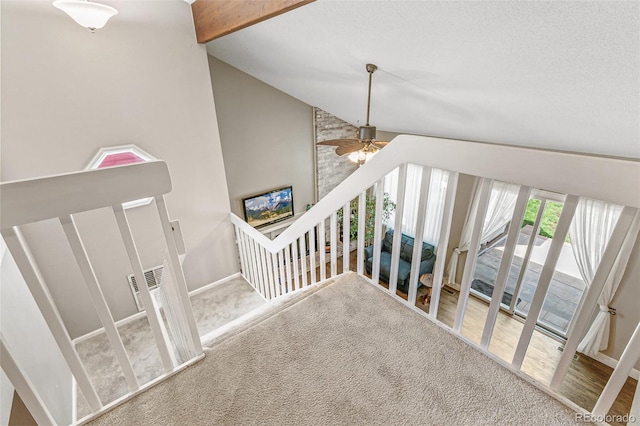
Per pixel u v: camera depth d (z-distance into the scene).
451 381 1.11
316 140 5.73
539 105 2.41
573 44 1.59
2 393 1.10
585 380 3.52
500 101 2.60
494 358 1.18
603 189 0.80
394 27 1.96
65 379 2.19
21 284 1.90
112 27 2.51
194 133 3.23
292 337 1.33
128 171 0.88
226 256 3.99
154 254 3.29
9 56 2.16
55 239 2.71
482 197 1.08
